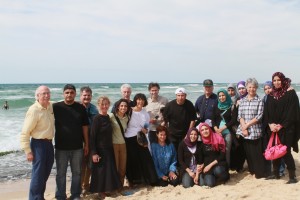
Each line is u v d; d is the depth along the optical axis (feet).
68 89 19.92
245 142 23.17
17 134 50.60
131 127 23.00
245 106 22.89
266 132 22.15
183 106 23.95
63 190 20.52
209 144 22.57
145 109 24.47
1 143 44.96
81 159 20.67
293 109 20.18
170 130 24.26
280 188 20.30
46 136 19.24
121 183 21.84
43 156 19.16
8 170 32.60
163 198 20.51
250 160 23.15
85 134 21.15
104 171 21.16
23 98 119.14
